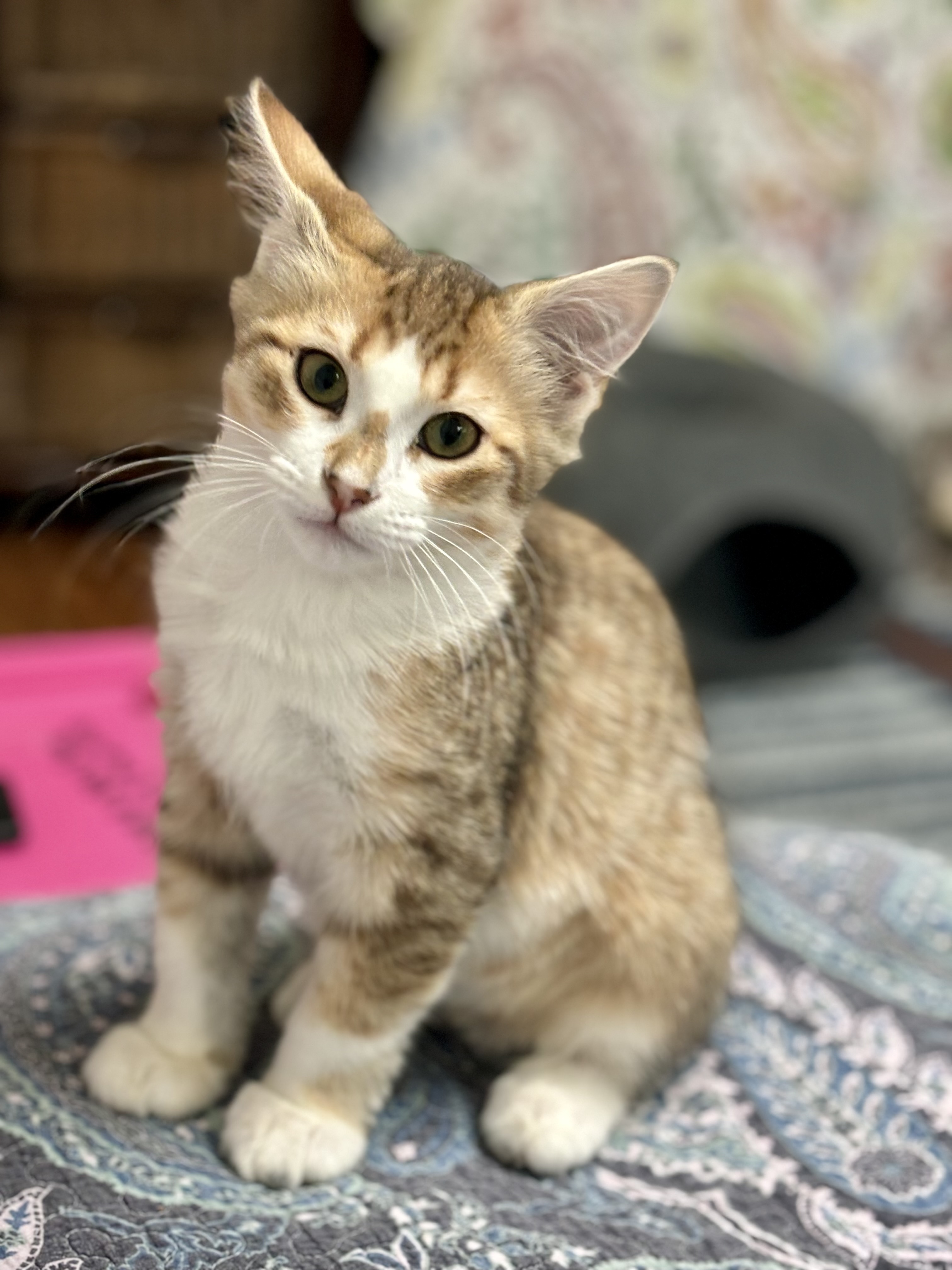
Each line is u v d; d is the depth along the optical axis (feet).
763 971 4.84
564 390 3.68
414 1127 3.96
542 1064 4.13
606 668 4.06
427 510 3.38
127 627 8.40
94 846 5.49
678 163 9.64
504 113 9.32
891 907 5.36
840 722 8.11
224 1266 3.26
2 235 9.52
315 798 3.63
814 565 8.66
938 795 7.28
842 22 9.59
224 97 9.41
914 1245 3.64
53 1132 3.64
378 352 3.31
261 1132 3.60
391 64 9.20
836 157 9.85
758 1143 4.03
